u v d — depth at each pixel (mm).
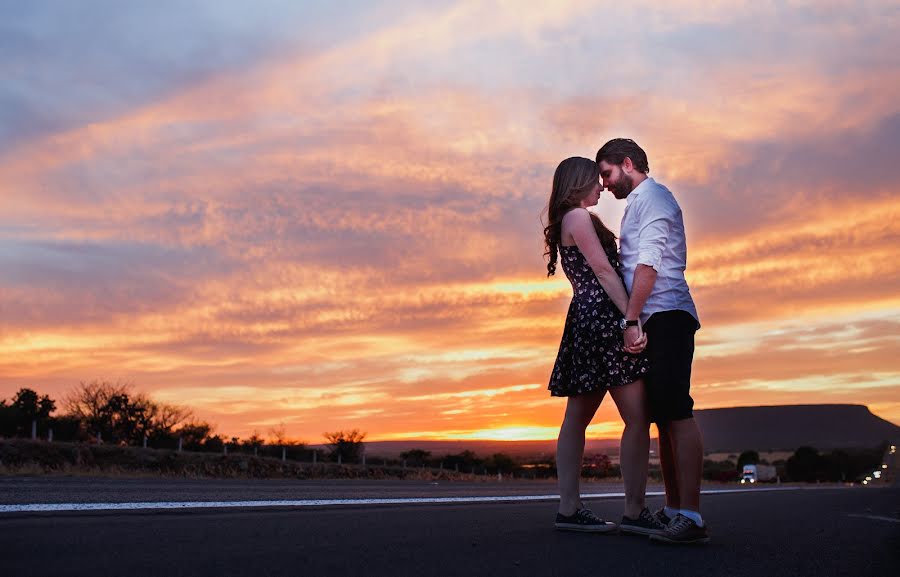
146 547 2883
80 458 19516
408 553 2920
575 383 4020
